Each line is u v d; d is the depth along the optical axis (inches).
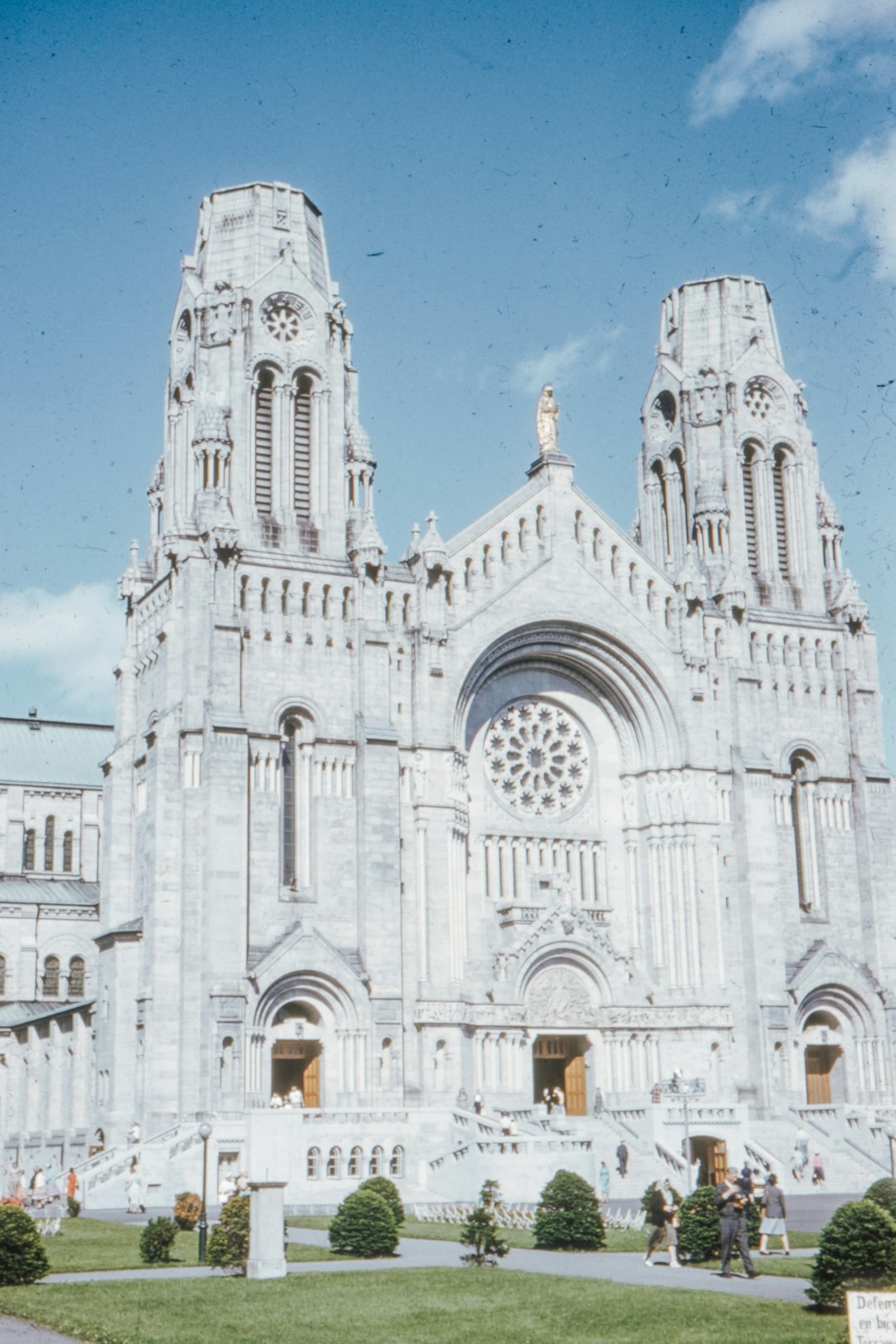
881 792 3983.8
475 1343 1378.0
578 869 3782.0
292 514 3629.4
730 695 3880.4
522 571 3727.9
